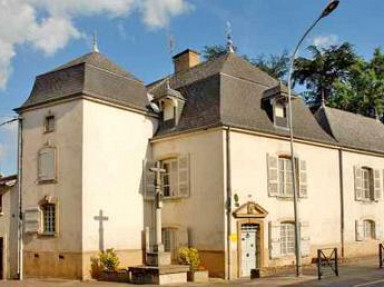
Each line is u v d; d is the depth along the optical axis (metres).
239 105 23.23
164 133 23.73
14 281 20.91
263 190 22.75
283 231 23.55
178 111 23.88
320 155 26.12
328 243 25.72
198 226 21.88
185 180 22.62
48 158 22.33
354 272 20.09
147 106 24.28
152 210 23.64
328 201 26.12
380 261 21.77
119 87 23.39
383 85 40.72
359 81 41.16
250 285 17.47
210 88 23.55
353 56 42.62
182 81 26.41
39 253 22.02
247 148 22.34
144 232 23.11
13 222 23.12
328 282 17.20
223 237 20.88
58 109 22.31
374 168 29.55
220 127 21.41
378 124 33.12
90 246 20.89
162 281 18.80
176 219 22.75
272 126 23.80
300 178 24.66
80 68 22.45
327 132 27.97
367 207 28.58
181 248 21.50
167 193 23.42
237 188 21.61
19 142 23.53
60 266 21.22
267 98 24.39
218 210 21.16
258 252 22.27
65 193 21.50
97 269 20.88
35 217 22.36
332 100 41.22
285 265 22.84
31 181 22.81
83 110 21.41
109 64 24.20
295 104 26.23
